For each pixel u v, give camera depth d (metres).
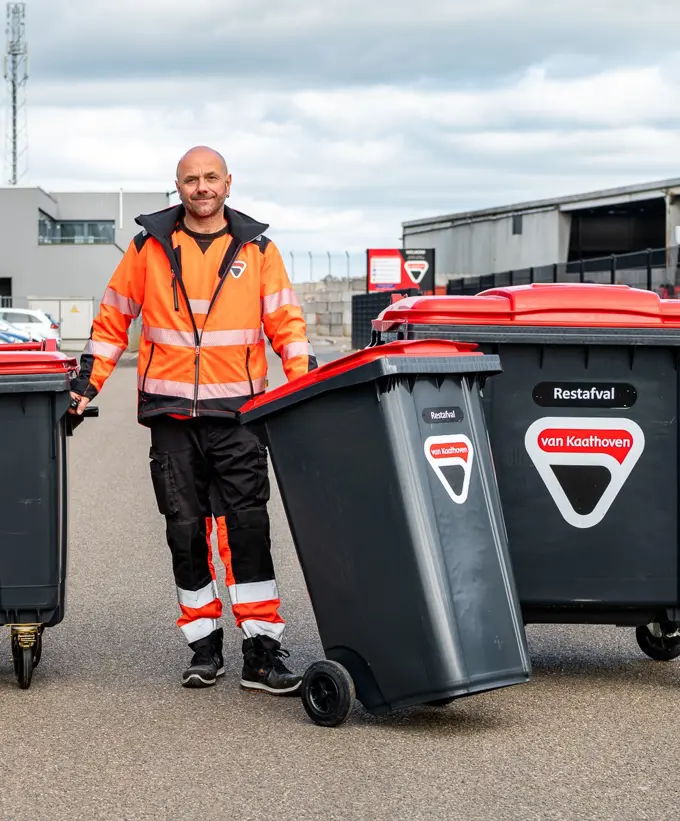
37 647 5.41
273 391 4.79
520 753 4.32
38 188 63.59
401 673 4.50
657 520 5.12
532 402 5.11
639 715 4.79
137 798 3.89
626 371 5.10
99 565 7.89
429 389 4.60
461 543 4.54
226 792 3.94
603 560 5.13
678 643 5.61
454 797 3.89
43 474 5.08
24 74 66.38
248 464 5.16
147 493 11.23
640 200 56.50
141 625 6.34
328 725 4.63
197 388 5.17
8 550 5.08
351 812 3.76
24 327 37.47
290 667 5.42
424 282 51.47
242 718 4.76
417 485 4.48
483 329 5.05
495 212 67.31
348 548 4.62
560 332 5.05
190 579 5.26
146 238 5.29
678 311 5.07
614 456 5.11
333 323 68.88
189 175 5.13
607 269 29.70
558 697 5.05
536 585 5.13
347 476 4.61
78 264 64.19
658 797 3.89
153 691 5.15
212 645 5.29
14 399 5.05
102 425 18.34
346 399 4.60
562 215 61.97
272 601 5.16
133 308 5.38
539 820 3.70
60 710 4.87
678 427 5.11
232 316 5.19
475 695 5.08
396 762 4.22
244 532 5.14
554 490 5.12
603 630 6.30
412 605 4.45
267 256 5.30
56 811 3.79
